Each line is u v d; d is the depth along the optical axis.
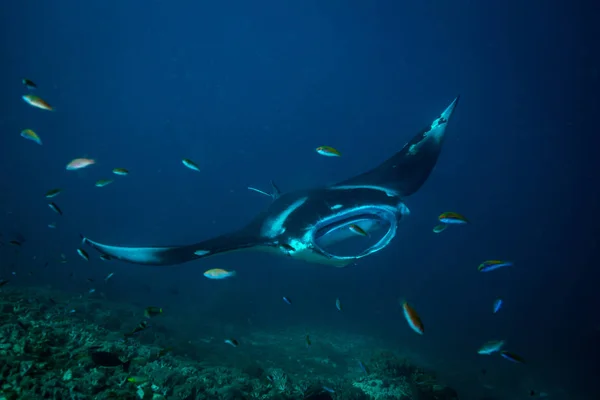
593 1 46.84
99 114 77.50
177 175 61.12
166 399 2.89
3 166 56.38
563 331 18.61
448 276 29.20
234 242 4.52
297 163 61.44
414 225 37.59
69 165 4.70
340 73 78.38
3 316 3.89
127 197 59.00
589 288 27.14
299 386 4.67
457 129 63.66
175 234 42.03
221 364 6.01
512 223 51.62
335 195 4.88
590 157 60.16
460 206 53.62
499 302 4.23
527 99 63.84
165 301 16.11
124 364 3.23
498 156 60.78
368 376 5.85
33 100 4.28
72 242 28.53
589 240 45.59
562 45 56.31
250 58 84.38
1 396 2.16
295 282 21.27
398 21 70.94
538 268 36.81
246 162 62.25
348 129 69.25
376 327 16.03
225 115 79.88
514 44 61.59
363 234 4.04
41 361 2.79
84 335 4.29
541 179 61.66
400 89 78.19
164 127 69.81
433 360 12.27
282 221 4.67
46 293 9.50
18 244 6.66
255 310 15.76
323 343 11.91
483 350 4.01
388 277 26.73
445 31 67.88
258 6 73.06
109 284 14.68
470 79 71.56
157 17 73.06
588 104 58.00
